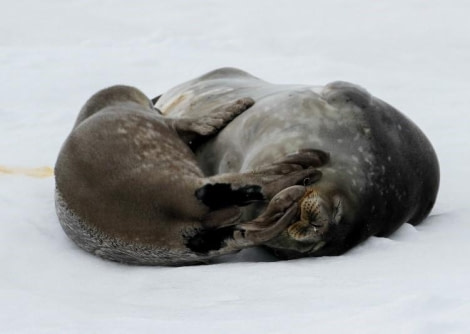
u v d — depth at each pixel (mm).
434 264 20812
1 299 18328
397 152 23703
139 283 20703
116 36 70062
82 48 60688
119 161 22625
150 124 23922
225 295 19203
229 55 58562
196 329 15914
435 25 68125
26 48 60375
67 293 20156
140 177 22234
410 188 24000
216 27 71750
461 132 38906
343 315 16359
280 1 79750
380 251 22344
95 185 22531
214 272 20922
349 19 72062
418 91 48906
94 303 18969
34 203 26328
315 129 23156
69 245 23734
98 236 22531
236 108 25016
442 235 23953
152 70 53750
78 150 23203
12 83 49031
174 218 21844
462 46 62375
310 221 21609
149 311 18094
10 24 72125
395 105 45125
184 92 29500
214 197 21609
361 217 22562
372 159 23000
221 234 21609
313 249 22203
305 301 18109
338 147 22891
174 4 81062
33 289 20422
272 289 19344
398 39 64125
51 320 16875
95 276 21609
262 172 21781
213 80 29703
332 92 23781
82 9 78625
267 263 21734
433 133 38844
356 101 23578
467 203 28406
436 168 25406
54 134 38719
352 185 22453
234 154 24328
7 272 21500
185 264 22688
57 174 23500
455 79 54000
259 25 70938
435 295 15984
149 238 22031
